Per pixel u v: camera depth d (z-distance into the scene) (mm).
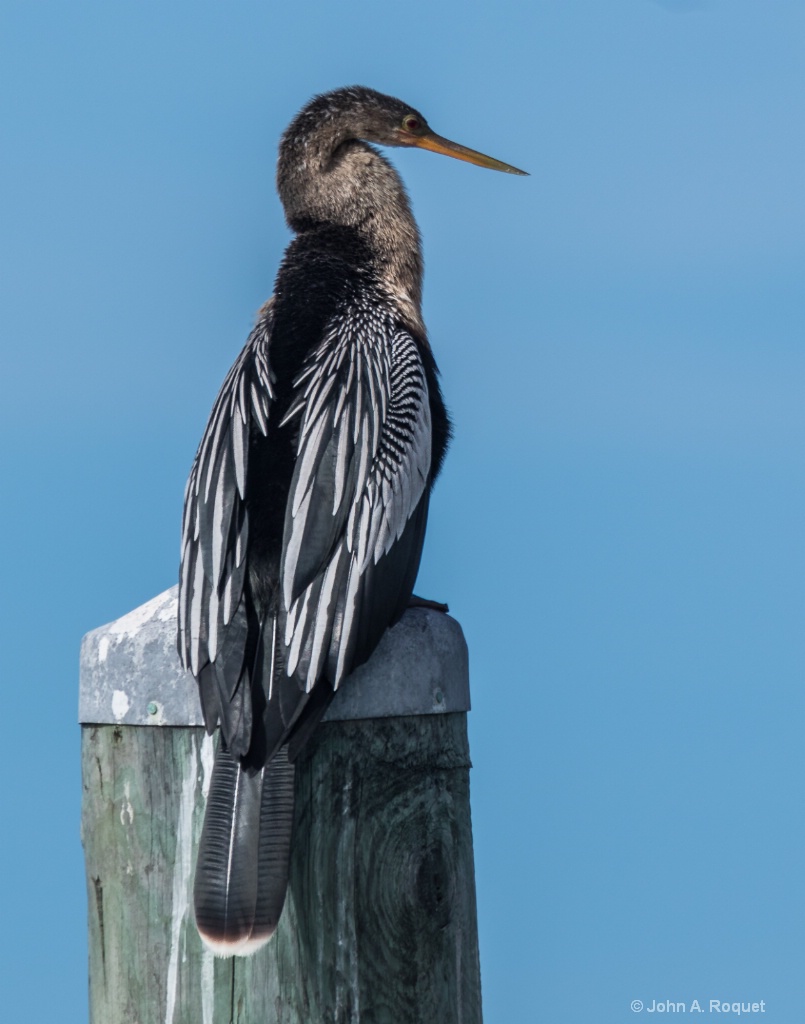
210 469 8773
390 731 8039
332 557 8281
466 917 8266
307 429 8859
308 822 7711
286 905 7609
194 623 7906
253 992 7574
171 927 7715
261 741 7488
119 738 7961
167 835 7777
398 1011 7777
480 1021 8375
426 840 8016
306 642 7793
